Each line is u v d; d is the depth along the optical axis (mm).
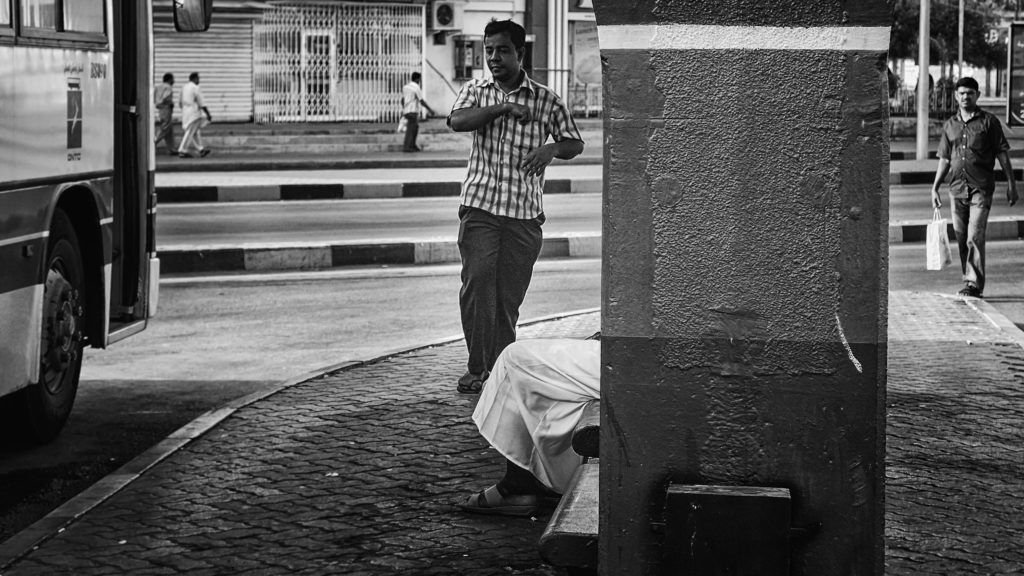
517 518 5535
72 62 7062
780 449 3174
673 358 3184
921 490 5859
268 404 7516
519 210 7641
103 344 7688
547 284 12938
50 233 6906
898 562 4949
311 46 34438
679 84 3109
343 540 5270
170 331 10445
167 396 8250
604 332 3201
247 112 34250
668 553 3180
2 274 6195
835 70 3066
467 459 6391
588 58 38812
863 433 3143
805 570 3207
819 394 3146
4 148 6172
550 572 4898
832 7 3039
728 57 3090
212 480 6070
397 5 34812
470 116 7465
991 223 16828
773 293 3133
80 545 5215
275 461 6367
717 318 3158
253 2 33469
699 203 3135
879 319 3111
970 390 7855
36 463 6770
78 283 7441
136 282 8148
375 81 35031
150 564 5000
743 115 3100
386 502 5742
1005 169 11773
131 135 8055
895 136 39156
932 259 9625
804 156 3094
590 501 4117
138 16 8039
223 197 20625
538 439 5348
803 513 3188
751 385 3164
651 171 3139
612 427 3227
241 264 14047
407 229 16750
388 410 7352
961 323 10227
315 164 26172
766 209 3115
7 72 6195
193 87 27750
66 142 6973
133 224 8109
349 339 10117
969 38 45250
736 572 3162
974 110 11773
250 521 5500
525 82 7688
